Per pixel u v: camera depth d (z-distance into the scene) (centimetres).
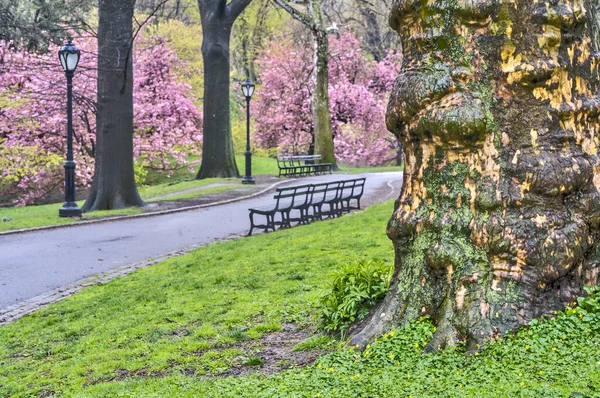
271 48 4547
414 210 537
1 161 3077
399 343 493
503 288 487
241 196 2417
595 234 515
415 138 535
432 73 519
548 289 493
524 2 501
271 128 4372
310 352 559
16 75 2986
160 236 1573
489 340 471
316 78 3403
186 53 4600
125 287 1027
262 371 526
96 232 1645
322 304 633
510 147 503
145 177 3841
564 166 495
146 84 3856
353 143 4591
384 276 610
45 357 706
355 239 1193
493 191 498
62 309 918
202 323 732
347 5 4578
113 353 654
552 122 503
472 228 500
